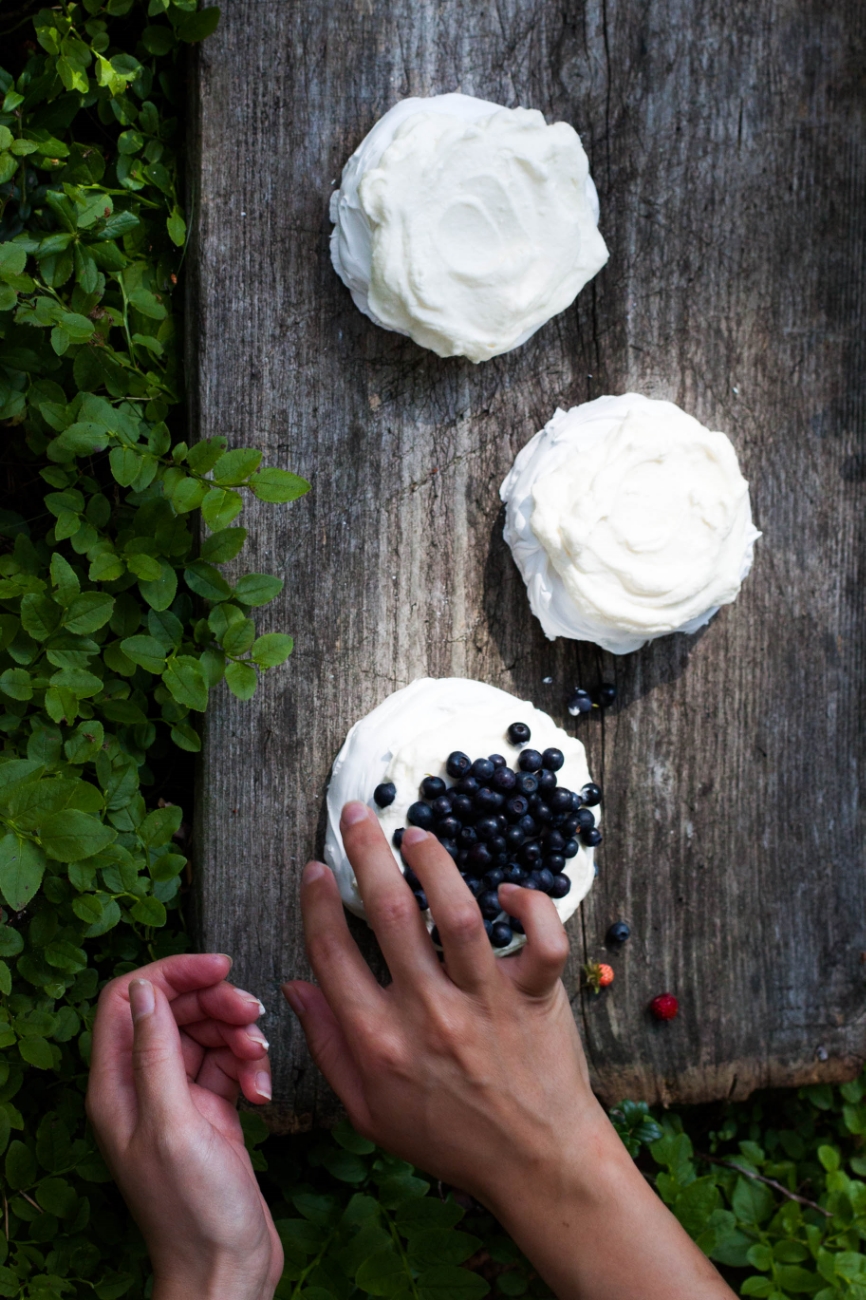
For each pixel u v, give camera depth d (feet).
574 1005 2.98
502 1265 3.13
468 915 2.52
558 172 2.83
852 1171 3.20
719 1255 3.05
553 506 2.83
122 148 2.81
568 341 2.94
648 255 2.95
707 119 2.95
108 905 2.74
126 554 2.72
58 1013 2.75
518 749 2.83
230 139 2.83
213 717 2.87
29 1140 2.84
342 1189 3.01
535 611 2.90
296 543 2.88
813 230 3.00
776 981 3.04
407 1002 2.57
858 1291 2.96
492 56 2.89
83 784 2.58
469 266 2.80
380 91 2.86
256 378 2.86
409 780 2.78
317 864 2.65
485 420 2.92
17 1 2.85
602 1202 2.55
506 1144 2.55
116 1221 2.85
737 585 2.92
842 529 3.04
